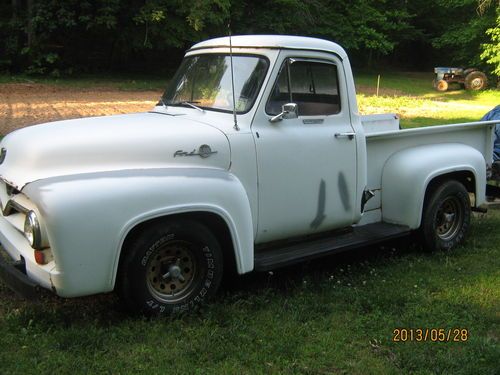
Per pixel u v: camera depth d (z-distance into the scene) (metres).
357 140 4.84
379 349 3.66
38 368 3.21
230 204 3.94
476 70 29.38
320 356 3.54
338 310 4.17
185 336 3.67
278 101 4.36
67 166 3.64
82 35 27.70
